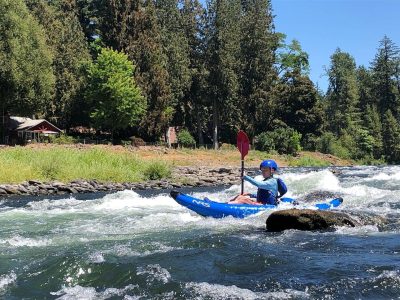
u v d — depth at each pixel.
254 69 58.19
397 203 11.20
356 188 14.58
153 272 5.48
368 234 7.57
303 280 5.08
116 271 5.57
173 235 7.90
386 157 69.56
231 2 61.09
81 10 62.69
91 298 4.80
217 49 53.84
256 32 58.41
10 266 6.02
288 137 54.44
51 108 49.38
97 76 47.03
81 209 12.26
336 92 78.19
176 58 52.84
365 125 73.69
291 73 63.28
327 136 61.50
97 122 47.69
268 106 58.25
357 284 4.88
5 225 9.73
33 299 4.88
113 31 50.88
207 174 26.98
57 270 5.72
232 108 56.03
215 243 6.95
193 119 58.00
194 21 55.88
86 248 6.89
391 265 5.51
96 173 22.83
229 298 4.61
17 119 49.50
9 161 22.83
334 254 6.20
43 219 10.53
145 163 26.47
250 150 52.06
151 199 14.00
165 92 50.50
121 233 8.36
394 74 81.00
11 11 40.03
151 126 49.91
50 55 44.19
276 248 6.59
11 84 40.31
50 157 24.20
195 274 5.44
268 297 4.59
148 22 52.12
